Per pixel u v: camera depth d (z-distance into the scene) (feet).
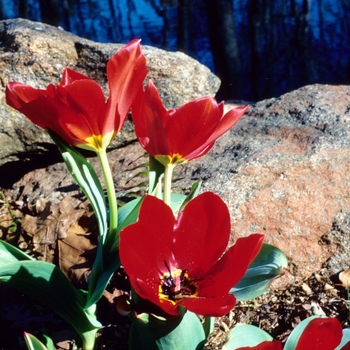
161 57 3.80
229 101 5.44
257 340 2.41
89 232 3.27
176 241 2.28
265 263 2.46
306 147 3.47
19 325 3.07
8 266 2.41
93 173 2.49
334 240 3.27
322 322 2.12
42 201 3.51
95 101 2.24
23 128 3.78
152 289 2.21
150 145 2.35
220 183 3.32
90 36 11.80
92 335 2.63
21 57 3.80
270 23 11.46
